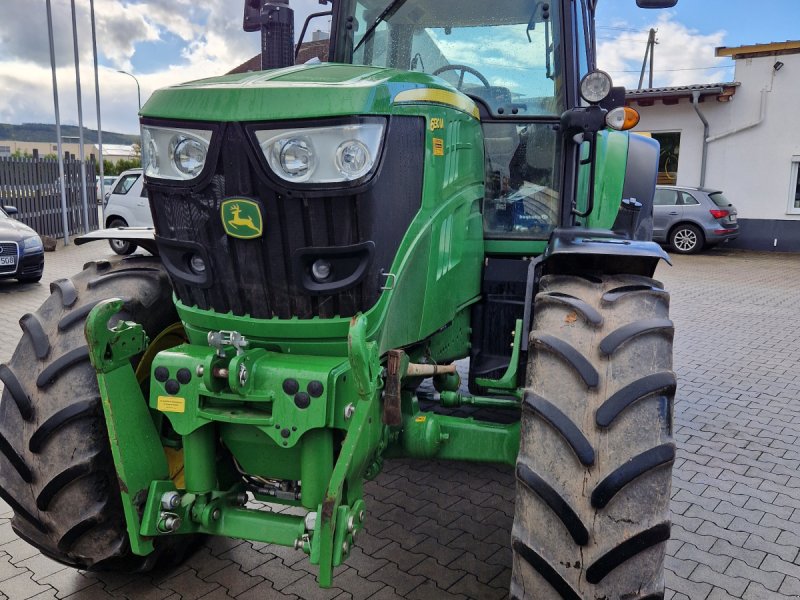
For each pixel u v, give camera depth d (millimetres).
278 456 2486
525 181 3668
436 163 2717
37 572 3203
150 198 2502
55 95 16109
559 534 2109
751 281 12273
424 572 3217
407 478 4230
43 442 2547
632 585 2084
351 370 2232
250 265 2361
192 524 2545
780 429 5156
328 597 3021
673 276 12828
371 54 3764
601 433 2133
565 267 2793
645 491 2107
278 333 2404
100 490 2582
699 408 5602
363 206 2268
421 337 2775
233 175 2268
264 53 3156
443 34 3678
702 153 17578
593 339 2293
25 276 10695
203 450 2477
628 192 4586
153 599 3000
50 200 17109
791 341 7832
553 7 3549
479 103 3605
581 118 3105
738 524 3766
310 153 2205
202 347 2508
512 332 3533
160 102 2371
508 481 4199
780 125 16625
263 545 3447
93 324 2354
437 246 2787
